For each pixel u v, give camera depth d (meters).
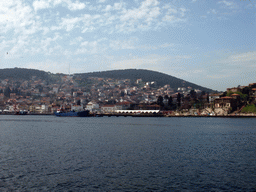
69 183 34.84
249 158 51.03
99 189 32.62
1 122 192.25
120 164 45.19
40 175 38.41
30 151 57.69
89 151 57.75
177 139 81.69
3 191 31.78
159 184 34.59
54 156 51.88
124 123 181.12
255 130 119.69
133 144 69.31
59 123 180.75
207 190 32.53
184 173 39.78
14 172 39.97
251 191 32.31
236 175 38.91
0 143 71.12
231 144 71.06
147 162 46.88
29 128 130.38
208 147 65.12
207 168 42.88
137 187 33.44
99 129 123.81
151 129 124.38
